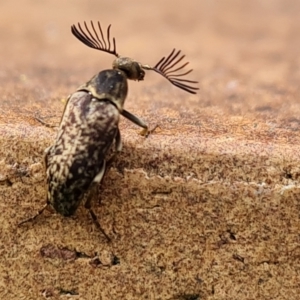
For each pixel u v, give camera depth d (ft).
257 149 0.30
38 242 0.31
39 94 0.35
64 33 0.54
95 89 0.31
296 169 0.30
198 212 0.30
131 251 0.31
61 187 0.30
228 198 0.30
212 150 0.30
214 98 0.36
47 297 0.31
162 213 0.30
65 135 0.30
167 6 0.63
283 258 0.30
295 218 0.30
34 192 0.31
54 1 0.64
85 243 0.31
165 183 0.30
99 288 0.31
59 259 0.31
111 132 0.30
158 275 0.31
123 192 0.30
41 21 0.57
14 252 0.31
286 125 0.32
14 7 0.61
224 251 0.31
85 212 0.30
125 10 0.61
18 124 0.31
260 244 0.30
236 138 0.31
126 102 0.35
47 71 0.40
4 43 0.50
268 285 0.31
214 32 0.55
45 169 0.30
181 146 0.31
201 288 0.31
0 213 0.31
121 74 0.31
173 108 0.34
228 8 0.63
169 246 0.31
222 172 0.30
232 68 0.43
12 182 0.31
